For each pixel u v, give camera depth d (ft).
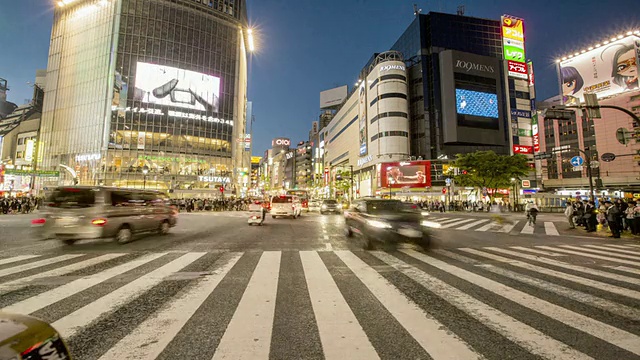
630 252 26.61
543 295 13.88
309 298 13.30
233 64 205.46
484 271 18.75
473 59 183.42
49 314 11.14
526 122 189.37
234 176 196.54
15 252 25.20
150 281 16.06
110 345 8.69
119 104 167.12
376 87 189.16
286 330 9.87
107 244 29.76
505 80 188.85
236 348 8.57
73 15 193.16
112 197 28.96
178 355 8.16
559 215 92.07
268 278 16.81
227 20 205.98
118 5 173.99
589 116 39.86
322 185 318.45
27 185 175.73
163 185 171.53
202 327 10.07
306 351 8.43
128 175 164.86
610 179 185.98
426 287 15.16
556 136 227.81
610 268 19.84
